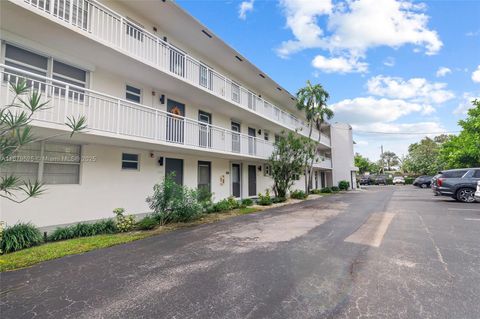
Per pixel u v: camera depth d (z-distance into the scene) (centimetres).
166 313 305
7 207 708
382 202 1609
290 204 1558
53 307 322
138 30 993
